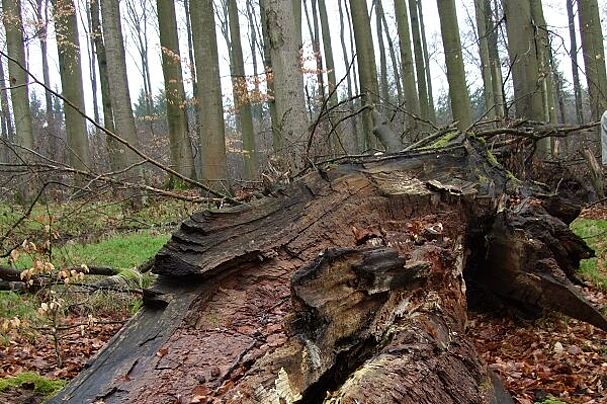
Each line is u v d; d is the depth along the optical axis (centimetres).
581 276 647
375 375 245
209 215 354
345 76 616
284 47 757
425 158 533
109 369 270
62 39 1435
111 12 1413
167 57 1479
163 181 1286
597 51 1650
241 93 1502
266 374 249
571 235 565
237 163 2364
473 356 317
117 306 602
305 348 258
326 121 1023
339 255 289
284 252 367
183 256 328
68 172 605
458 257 427
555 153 1051
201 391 247
